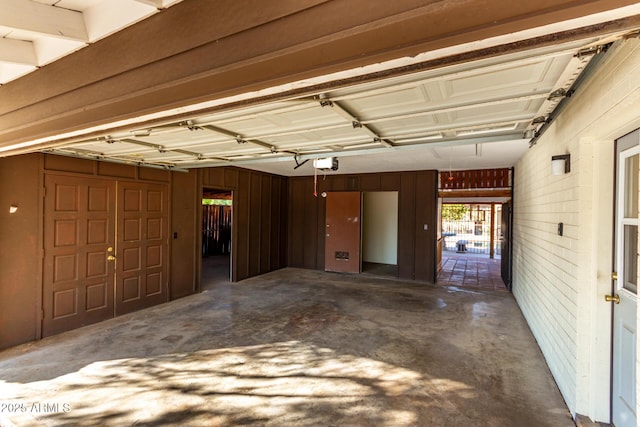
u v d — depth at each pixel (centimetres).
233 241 683
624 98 156
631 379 192
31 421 230
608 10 55
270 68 82
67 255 407
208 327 416
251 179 729
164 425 227
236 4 84
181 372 301
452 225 1372
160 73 98
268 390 271
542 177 352
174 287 546
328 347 356
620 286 207
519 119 264
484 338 380
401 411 243
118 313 461
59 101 126
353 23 68
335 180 801
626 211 203
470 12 59
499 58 157
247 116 236
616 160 213
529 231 434
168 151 387
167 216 534
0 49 118
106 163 449
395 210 932
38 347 356
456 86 191
